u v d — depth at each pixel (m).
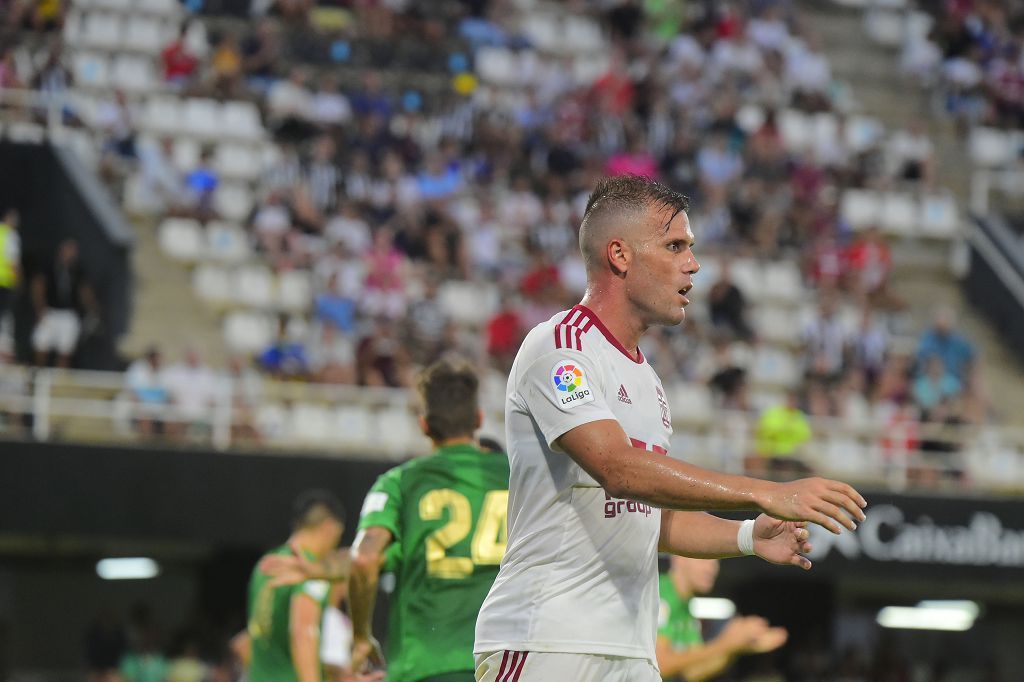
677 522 11.95
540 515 11.01
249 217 53.03
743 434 45.16
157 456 38.72
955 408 47.84
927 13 71.62
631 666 10.94
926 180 61.97
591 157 58.12
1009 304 57.22
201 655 42.78
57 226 50.25
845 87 68.44
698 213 57.03
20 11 55.69
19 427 40.81
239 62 58.72
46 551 46.00
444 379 15.57
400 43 62.56
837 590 49.09
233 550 43.91
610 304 11.29
